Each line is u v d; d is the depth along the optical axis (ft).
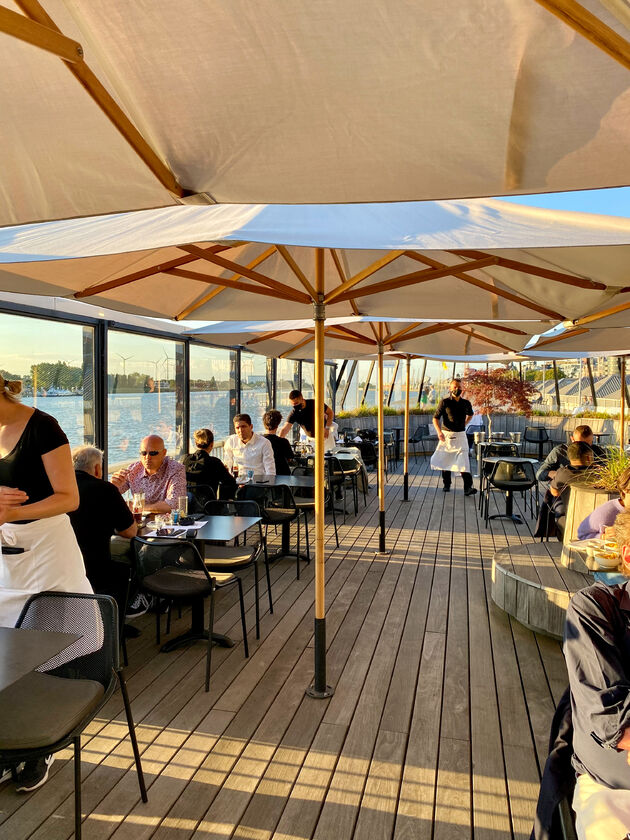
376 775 9.75
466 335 25.52
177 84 4.21
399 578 19.85
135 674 13.14
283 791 9.35
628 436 50.65
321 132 4.48
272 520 19.90
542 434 52.80
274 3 3.59
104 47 4.02
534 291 12.04
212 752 10.34
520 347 22.20
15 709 7.69
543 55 3.75
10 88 4.36
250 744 10.57
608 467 16.94
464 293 13.48
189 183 5.14
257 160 4.81
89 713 7.85
